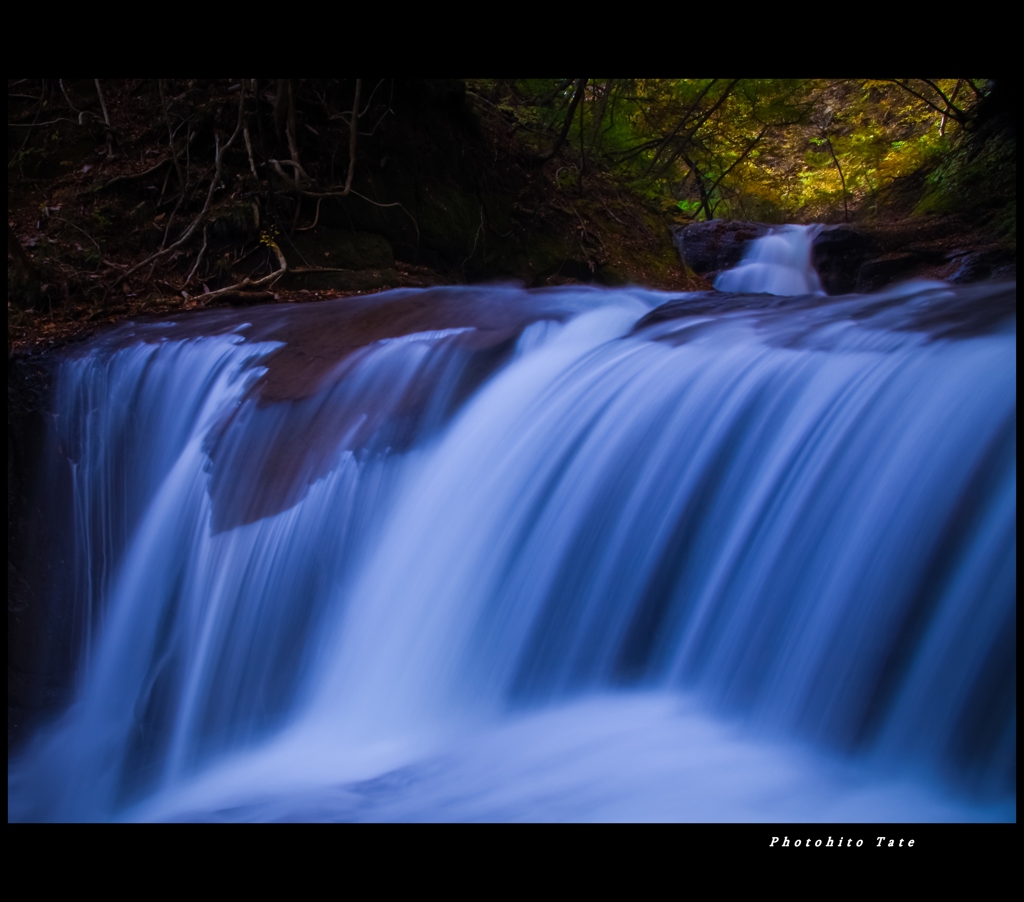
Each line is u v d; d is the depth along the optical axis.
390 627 5.25
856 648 3.82
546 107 14.14
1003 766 3.33
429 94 10.04
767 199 22.48
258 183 8.70
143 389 6.50
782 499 4.46
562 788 3.88
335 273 8.76
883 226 13.81
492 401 6.04
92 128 9.38
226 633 5.50
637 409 5.38
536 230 11.27
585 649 4.72
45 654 5.85
